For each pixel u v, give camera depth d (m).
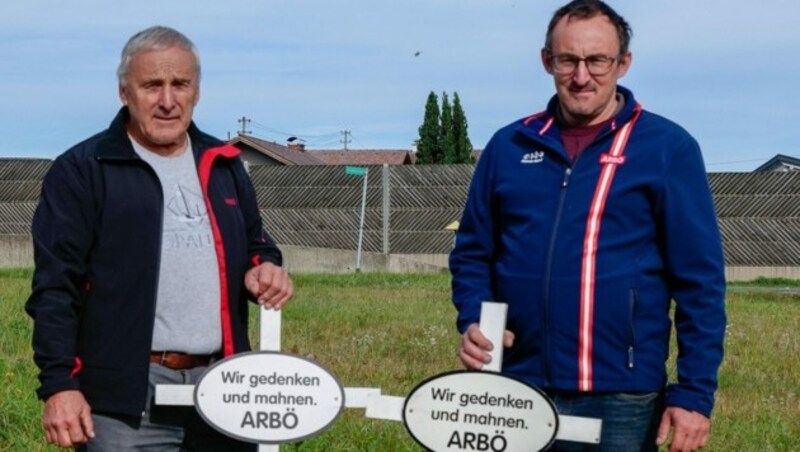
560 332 4.25
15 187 36.12
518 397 4.20
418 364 11.56
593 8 4.28
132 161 4.30
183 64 4.31
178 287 4.33
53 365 4.20
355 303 19.17
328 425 4.29
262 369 4.26
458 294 4.55
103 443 4.32
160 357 4.33
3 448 6.91
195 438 4.46
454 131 64.44
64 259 4.26
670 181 4.22
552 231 4.27
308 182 36.69
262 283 4.35
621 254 4.22
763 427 8.55
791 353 13.38
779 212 35.69
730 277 35.78
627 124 4.30
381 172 36.31
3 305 15.62
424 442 4.27
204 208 4.41
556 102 4.44
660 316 4.28
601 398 4.25
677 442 4.22
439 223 36.12
